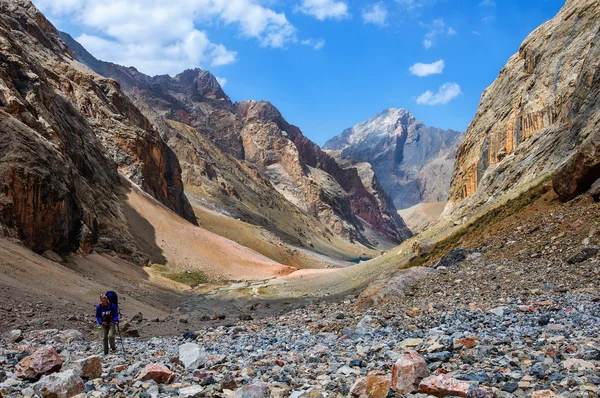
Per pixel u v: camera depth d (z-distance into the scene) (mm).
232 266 85500
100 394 7895
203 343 18109
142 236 76000
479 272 23484
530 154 50438
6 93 51375
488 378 7250
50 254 44000
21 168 42188
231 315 37125
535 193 34312
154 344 18172
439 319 15188
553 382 6652
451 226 52125
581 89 41375
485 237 30859
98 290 35812
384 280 25375
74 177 57188
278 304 45594
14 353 12594
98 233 61625
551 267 20562
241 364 10820
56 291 29844
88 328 21938
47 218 44750
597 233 21875
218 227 146125
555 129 48938
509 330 11586
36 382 8750
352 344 12953
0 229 38094
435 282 23844
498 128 65625
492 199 51188
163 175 116750
